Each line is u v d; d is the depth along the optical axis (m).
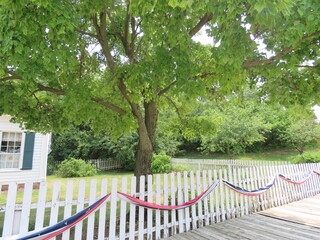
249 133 13.14
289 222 3.93
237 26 2.28
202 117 6.18
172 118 6.58
